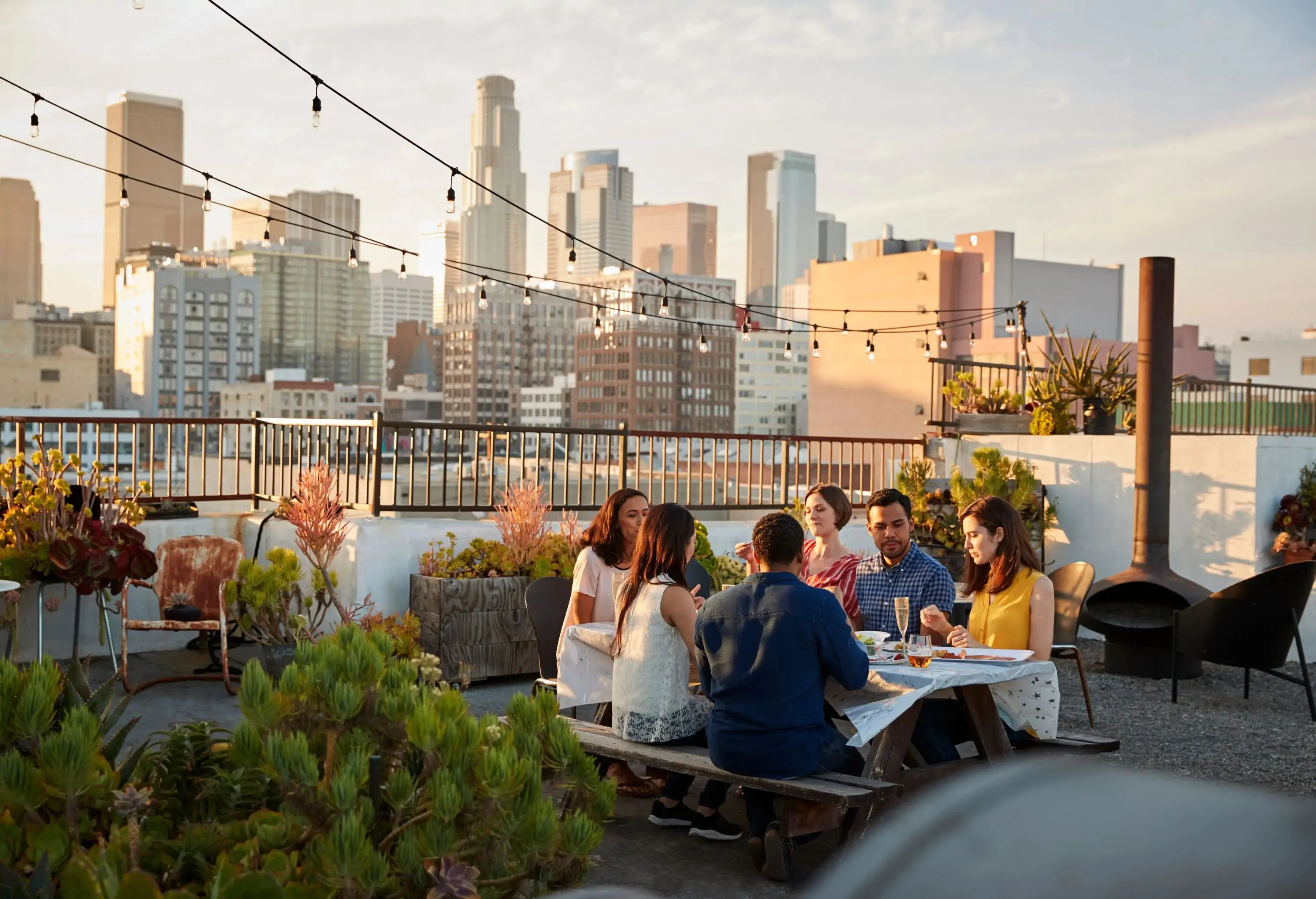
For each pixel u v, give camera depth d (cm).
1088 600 954
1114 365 1238
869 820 423
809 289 8425
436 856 285
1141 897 86
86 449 5097
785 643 428
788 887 427
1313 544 1003
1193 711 781
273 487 1017
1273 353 8150
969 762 488
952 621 657
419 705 327
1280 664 790
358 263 1090
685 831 495
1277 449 1050
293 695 329
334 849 268
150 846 290
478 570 846
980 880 93
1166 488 957
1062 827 98
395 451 909
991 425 1262
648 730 489
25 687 315
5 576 718
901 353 7906
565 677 565
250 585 762
